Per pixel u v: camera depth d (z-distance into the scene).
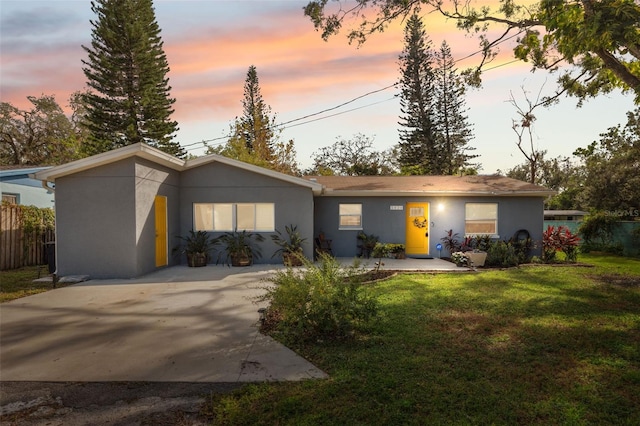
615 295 7.49
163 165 11.46
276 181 12.66
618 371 3.93
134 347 4.70
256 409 3.14
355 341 4.84
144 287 8.59
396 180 16.34
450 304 6.75
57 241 9.99
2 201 14.33
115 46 25.00
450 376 3.76
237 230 12.78
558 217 31.80
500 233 14.12
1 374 3.91
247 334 5.21
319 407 3.15
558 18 6.66
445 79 32.41
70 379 3.78
